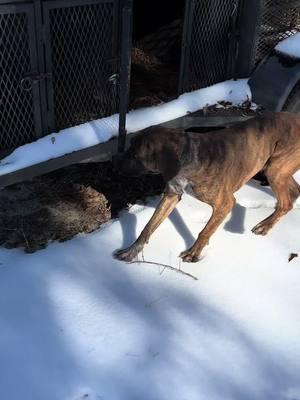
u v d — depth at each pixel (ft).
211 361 3.68
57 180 5.32
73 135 4.87
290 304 4.23
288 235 5.04
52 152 4.69
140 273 4.41
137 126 5.19
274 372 3.65
